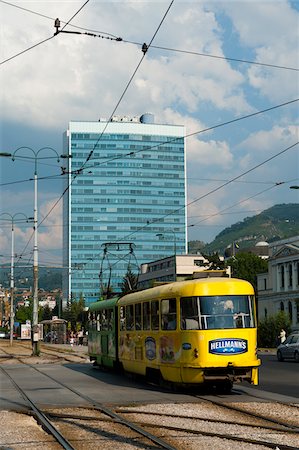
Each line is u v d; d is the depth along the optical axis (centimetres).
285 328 6962
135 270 12950
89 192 12156
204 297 1814
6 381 2358
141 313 2216
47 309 14025
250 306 1834
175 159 11775
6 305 14462
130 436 1139
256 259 10350
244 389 1964
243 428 1191
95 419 1330
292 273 8725
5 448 1044
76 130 11781
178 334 1850
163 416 1359
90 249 12544
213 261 7756
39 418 1345
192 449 998
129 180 11850
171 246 12900
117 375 2611
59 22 2031
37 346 4288
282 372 2773
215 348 1769
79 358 3969
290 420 1275
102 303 2936
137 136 11769
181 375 1822
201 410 1448
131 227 12006
